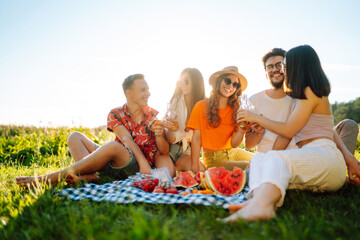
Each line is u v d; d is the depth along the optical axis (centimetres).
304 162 254
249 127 341
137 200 252
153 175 329
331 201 253
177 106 431
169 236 170
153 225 176
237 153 423
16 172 471
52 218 213
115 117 386
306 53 284
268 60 375
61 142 777
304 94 279
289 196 266
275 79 370
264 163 243
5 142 793
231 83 380
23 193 288
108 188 289
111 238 164
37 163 615
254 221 197
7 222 216
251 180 241
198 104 400
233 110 391
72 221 199
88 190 281
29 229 198
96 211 229
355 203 246
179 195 278
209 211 226
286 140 323
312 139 282
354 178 307
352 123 361
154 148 402
